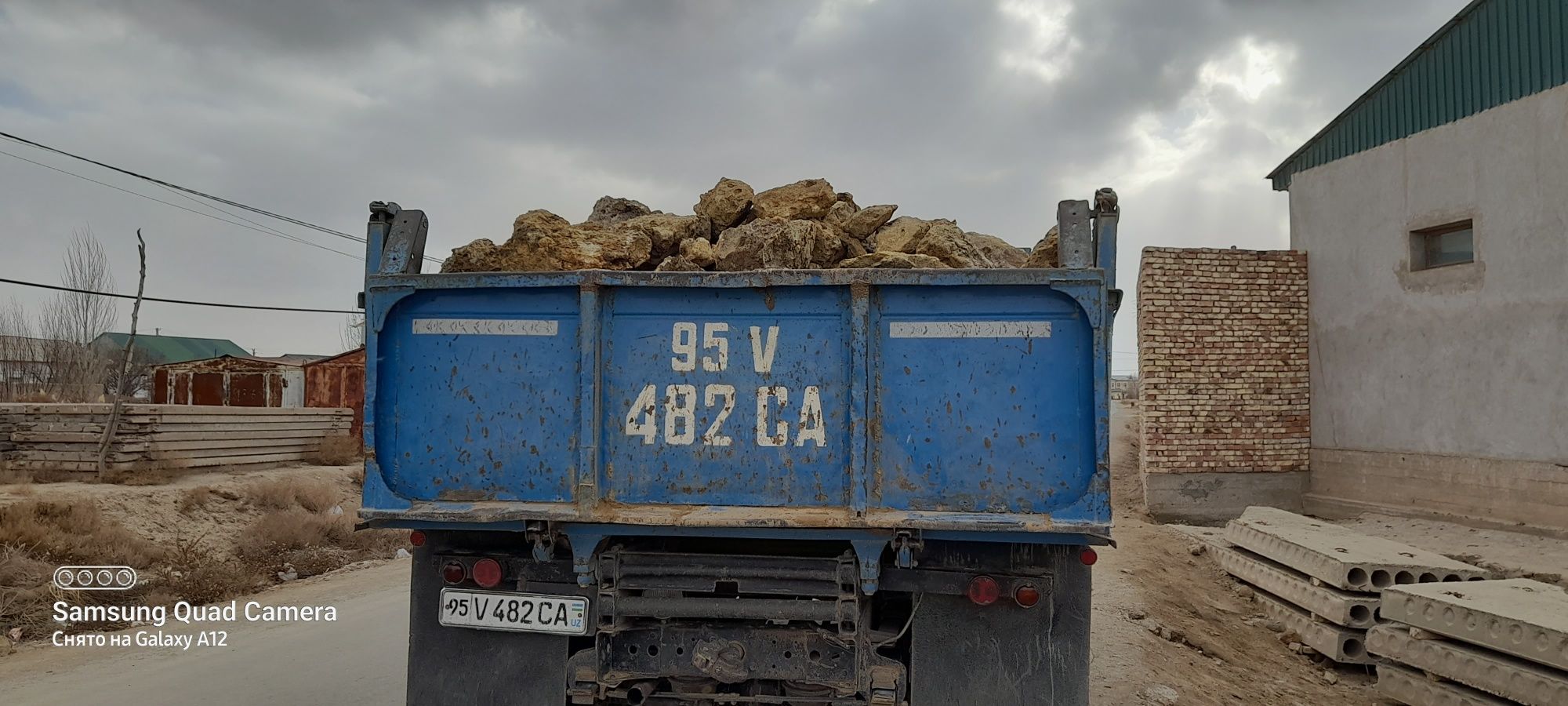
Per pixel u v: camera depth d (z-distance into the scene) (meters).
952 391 3.70
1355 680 6.63
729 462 3.81
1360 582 6.73
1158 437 12.52
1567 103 9.50
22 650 7.12
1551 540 9.34
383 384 3.97
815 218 5.71
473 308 3.96
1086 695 3.81
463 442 3.94
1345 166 12.48
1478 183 10.54
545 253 4.73
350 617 8.38
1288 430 12.78
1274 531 8.14
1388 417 11.63
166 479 14.28
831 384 3.78
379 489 3.92
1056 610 3.86
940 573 3.86
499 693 4.08
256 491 14.27
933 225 5.38
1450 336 10.84
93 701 5.72
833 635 3.89
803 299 3.80
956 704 3.86
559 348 3.90
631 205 6.58
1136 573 8.66
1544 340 9.71
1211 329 12.69
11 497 11.27
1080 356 3.66
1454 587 5.96
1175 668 6.20
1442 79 11.06
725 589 4.12
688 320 3.85
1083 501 3.59
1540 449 9.73
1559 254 9.57
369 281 3.94
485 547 4.18
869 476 3.71
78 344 31.45
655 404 3.84
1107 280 3.77
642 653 4.02
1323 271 12.77
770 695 4.10
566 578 4.02
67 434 14.22
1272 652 7.17
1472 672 5.29
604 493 3.85
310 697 5.79
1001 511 3.67
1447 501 10.79
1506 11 10.25
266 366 25.70
